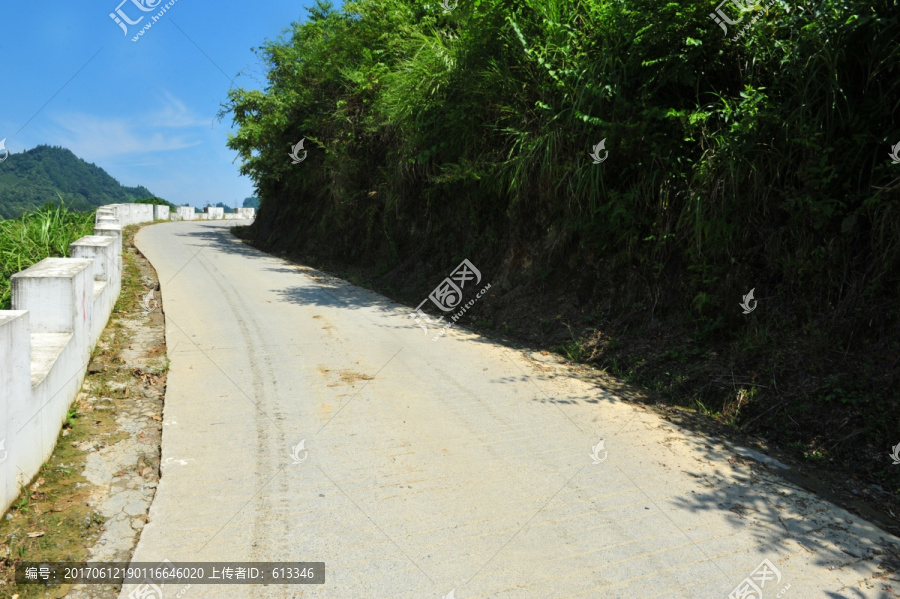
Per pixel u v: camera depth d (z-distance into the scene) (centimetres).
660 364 636
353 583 281
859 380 487
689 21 626
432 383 589
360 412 500
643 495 384
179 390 520
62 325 458
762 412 518
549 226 874
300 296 1003
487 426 489
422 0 1053
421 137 1015
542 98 773
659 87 671
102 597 264
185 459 397
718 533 343
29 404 342
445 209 1146
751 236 622
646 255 724
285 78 1761
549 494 379
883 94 525
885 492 409
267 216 2362
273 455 411
